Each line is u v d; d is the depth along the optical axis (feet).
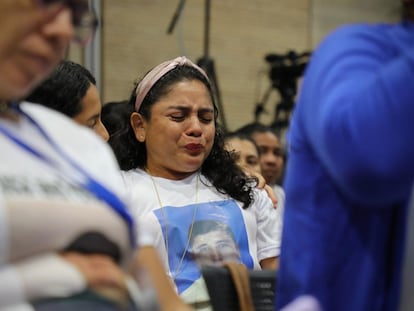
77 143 4.30
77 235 3.72
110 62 18.17
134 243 4.15
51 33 3.62
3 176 3.65
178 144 8.70
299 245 4.15
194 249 8.34
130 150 9.03
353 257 4.08
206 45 18.25
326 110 3.72
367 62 3.81
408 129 3.56
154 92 8.87
